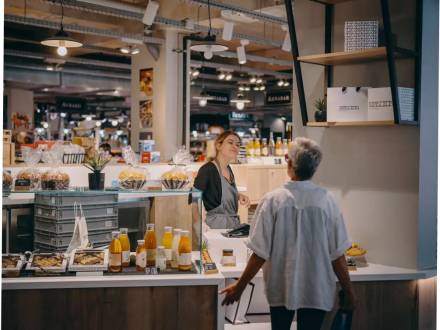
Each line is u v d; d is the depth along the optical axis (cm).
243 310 386
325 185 436
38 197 383
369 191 411
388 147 400
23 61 1634
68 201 372
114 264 345
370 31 387
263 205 320
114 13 926
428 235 396
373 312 379
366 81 414
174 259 358
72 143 689
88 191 359
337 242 316
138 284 334
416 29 383
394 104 363
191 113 2758
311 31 444
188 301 342
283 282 315
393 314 385
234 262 387
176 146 1138
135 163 391
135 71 1205
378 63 407
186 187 380
